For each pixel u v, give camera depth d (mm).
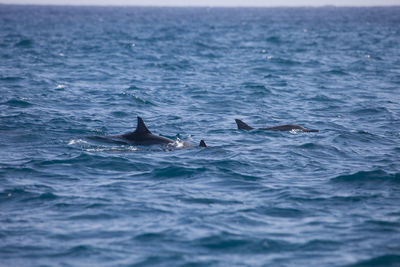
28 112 73938
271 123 71500
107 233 33469
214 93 95562
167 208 38000
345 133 63062
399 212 37219
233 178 45594
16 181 43812
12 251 30828
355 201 39625
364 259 30000
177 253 30781
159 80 113000
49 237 32844
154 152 54438
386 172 46688
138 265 29266
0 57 151250
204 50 193375
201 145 56656
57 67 131375
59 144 56875
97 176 46031
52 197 40062
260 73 126875
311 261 29812
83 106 80625
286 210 37812
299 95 94312
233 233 33625
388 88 102125
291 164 50219
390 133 64500
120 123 69500
